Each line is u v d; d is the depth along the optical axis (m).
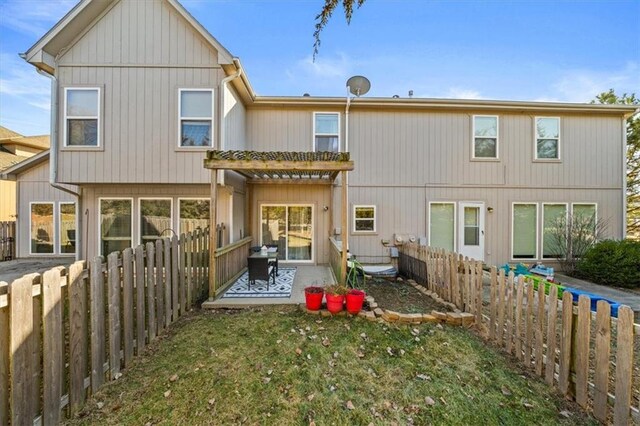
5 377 2.13
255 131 9.07
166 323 4.36
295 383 3.12
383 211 9.28
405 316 4.61
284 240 9.04
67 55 6.91
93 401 2.80
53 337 2.48
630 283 7.23
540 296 3.38
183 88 6.95
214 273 5.41
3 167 13.38
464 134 9.41
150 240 7.79
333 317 4.71
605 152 9.64
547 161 9.50
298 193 9.03
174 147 6.95
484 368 3.47
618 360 2.53
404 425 2.63
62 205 10.16
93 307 2.92
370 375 3.29
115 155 6.92
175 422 2.59
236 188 8.01
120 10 6.95
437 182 9.36
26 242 10.09
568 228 8.94
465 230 9.38
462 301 5.20
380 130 9.28
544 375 3.32
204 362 3.44
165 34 6.95
